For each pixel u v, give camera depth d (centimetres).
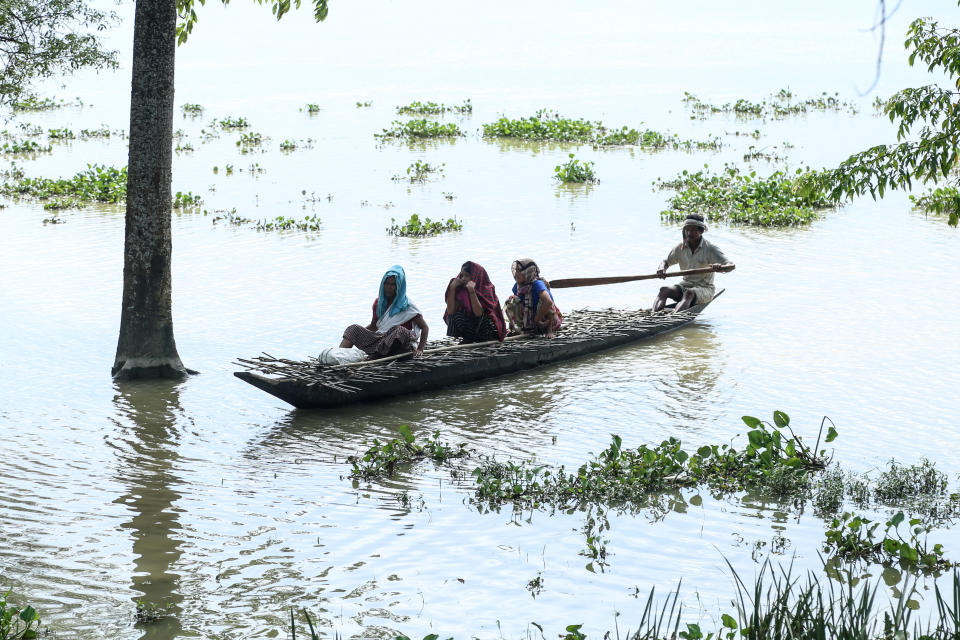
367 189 3259
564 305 2020
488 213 2883
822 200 3048
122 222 2752
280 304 1938
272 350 1652
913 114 1033
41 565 921
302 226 2652
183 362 1591
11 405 1381
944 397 1429
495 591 884
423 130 4544
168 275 1512
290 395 1356
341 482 1144
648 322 1803
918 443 1260
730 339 1770
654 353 1700
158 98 1463
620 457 1175
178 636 798
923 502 1086
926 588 895
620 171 3647
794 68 8050
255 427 1328
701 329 1842
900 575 923
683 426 1339
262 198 3091
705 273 1911
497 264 2278
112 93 6575
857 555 962
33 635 780
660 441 1282
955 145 1008
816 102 5628
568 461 1215
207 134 4553
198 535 995
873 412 1374
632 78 7369
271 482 1141
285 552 959
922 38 1051
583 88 6688
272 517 1043
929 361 1602
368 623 823
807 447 1249
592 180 3441
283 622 824
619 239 2566
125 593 873
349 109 5581
